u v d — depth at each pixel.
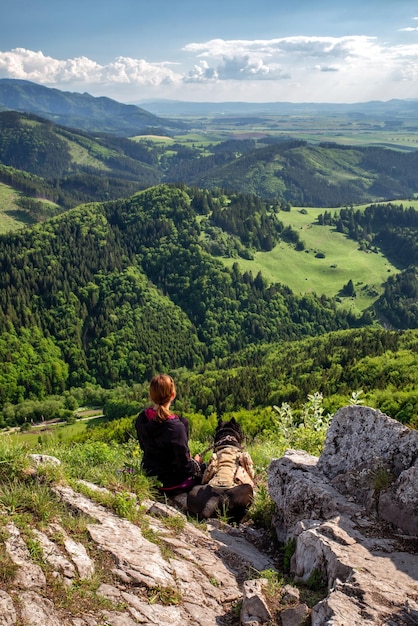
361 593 3.49
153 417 6.01
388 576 3.79
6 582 3.25
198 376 168.12
